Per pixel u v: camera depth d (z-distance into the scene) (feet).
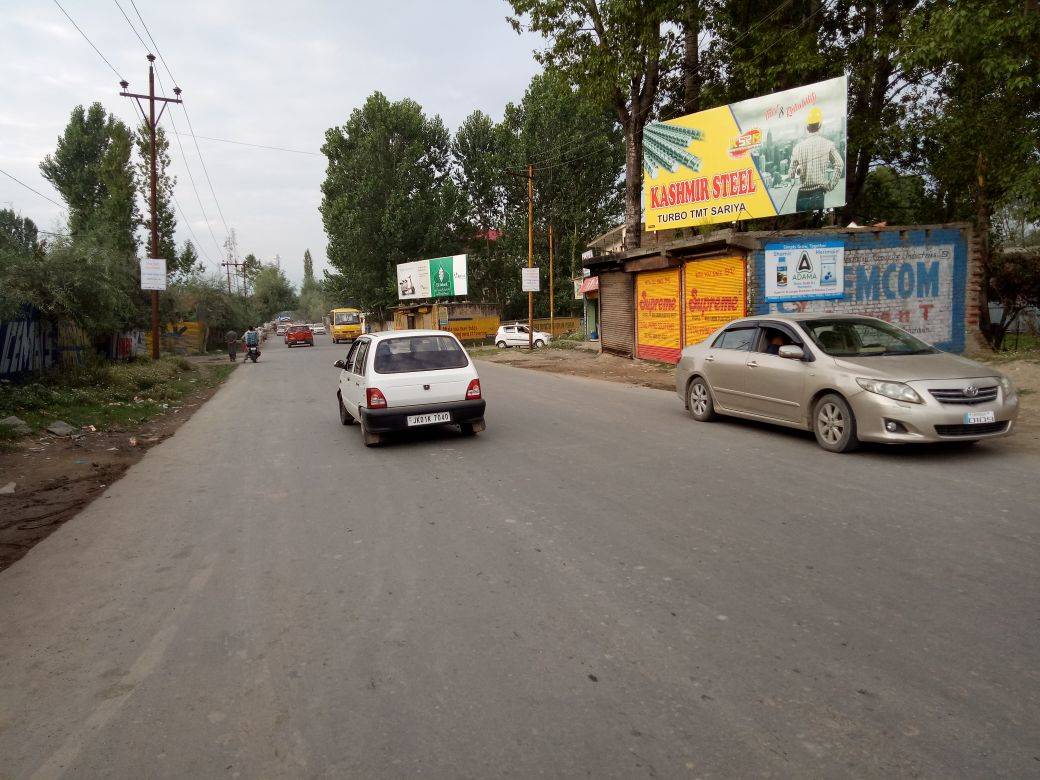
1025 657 10.06
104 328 63.31
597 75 69.10
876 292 50.80
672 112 74.59
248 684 10.38
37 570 16.06
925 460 22.53
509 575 14.24
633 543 15.79
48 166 126.41
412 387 29.22
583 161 145.48
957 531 15.60
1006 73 47.98
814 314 28.76
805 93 51.78
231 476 25.62
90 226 101.96
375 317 203.51
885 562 13.96
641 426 31.73
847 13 64.23
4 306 45.62
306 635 11.95
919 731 8.43
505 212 171.83
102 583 15.05
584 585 13.52
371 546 16.60
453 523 18.10
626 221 74.49
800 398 25.71
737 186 55.72
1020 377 37.65
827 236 50.21
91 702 10.08
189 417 44.75
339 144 180.24
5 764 8.64
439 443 30.07
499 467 24.59
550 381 55.83
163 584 14.82
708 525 16.83
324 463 27.25
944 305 51.75
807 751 8.16
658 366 62.18
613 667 10.34
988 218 59.11
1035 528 15.56
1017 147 49.11
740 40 64.23
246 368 96.07
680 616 11.94
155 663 11.20
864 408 22.82
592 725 8.89
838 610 11.88
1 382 43.50
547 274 151.94
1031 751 7.97
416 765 8.24
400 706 9.56
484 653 10.97
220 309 164.35
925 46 49.62
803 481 20.59
